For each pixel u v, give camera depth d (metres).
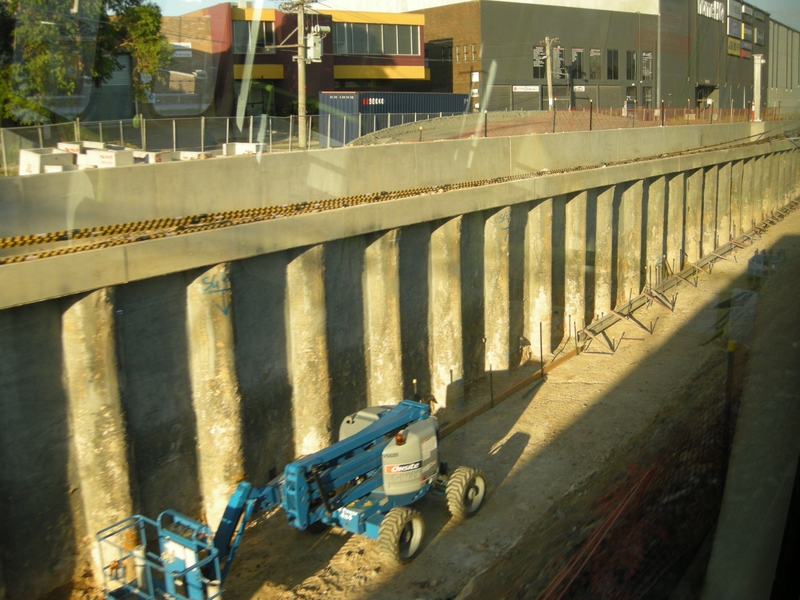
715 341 9.52
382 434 10.38
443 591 9.22
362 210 12.59
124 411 9.34
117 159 10.21
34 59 13.32
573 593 4.42
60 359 8.98
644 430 8.59
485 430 14.45
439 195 14.41
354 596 9.51
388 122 21.09
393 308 13.70
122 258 8.99
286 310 11.86
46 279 8.26
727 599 3.60
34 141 12.65
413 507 11.52
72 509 9.26
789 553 3.43
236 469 10.82
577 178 18.84
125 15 15.64
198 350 10.41
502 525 10.80
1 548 8.45
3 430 8.41
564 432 13.60
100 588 9.40
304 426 12.23
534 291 18.27
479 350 16.80
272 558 10.56
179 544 8.41
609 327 18.58
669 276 18.73
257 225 10.71
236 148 13.31
